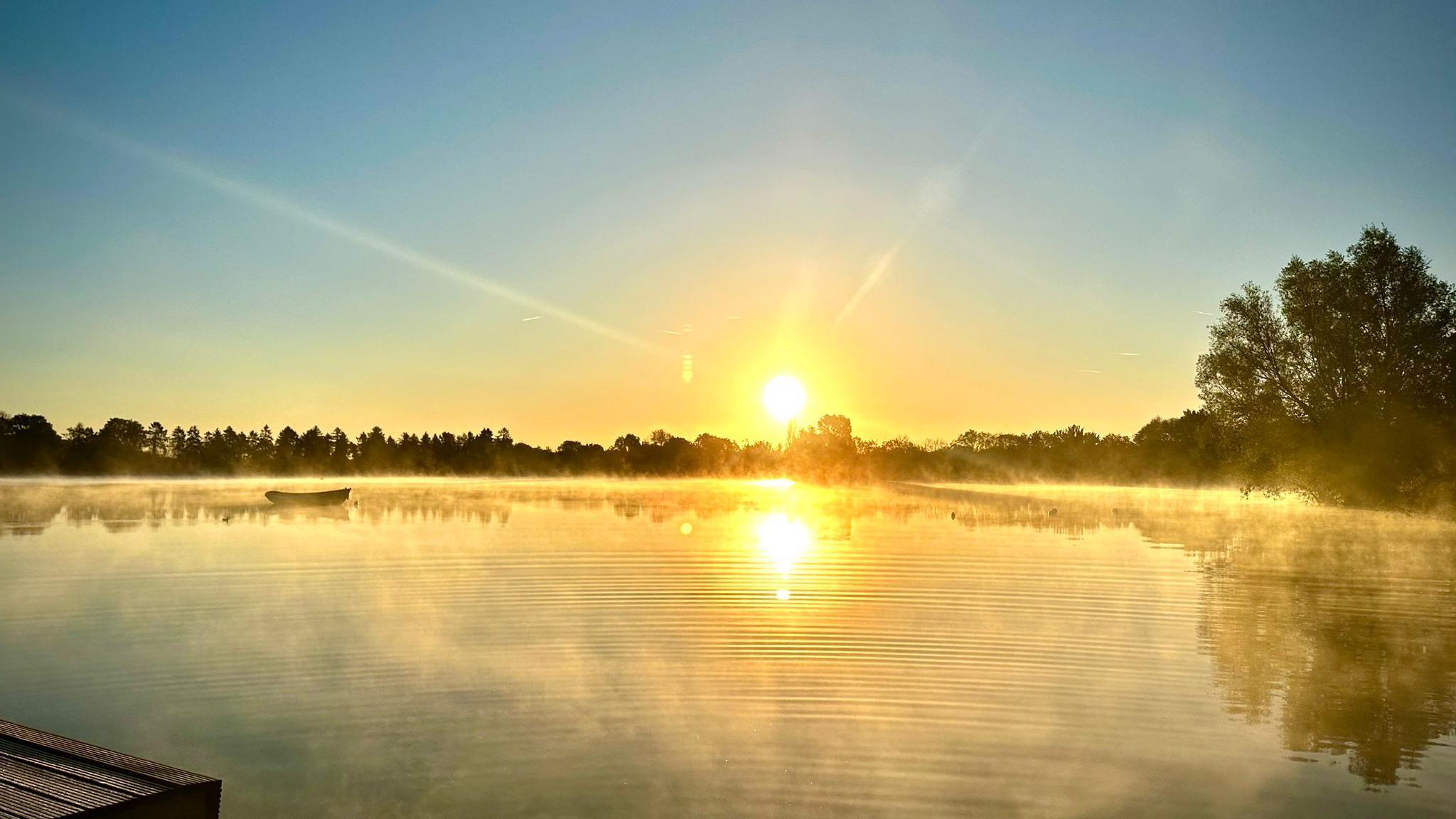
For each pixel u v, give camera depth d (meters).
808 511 58.75
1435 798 11.82
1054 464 118.06
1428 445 51.41
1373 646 19.77
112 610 22.36
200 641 19.30
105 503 57.44
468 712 14.73
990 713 14.88
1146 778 12.34
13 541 36.25
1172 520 52.47
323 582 26.56
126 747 13.23
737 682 16.44
